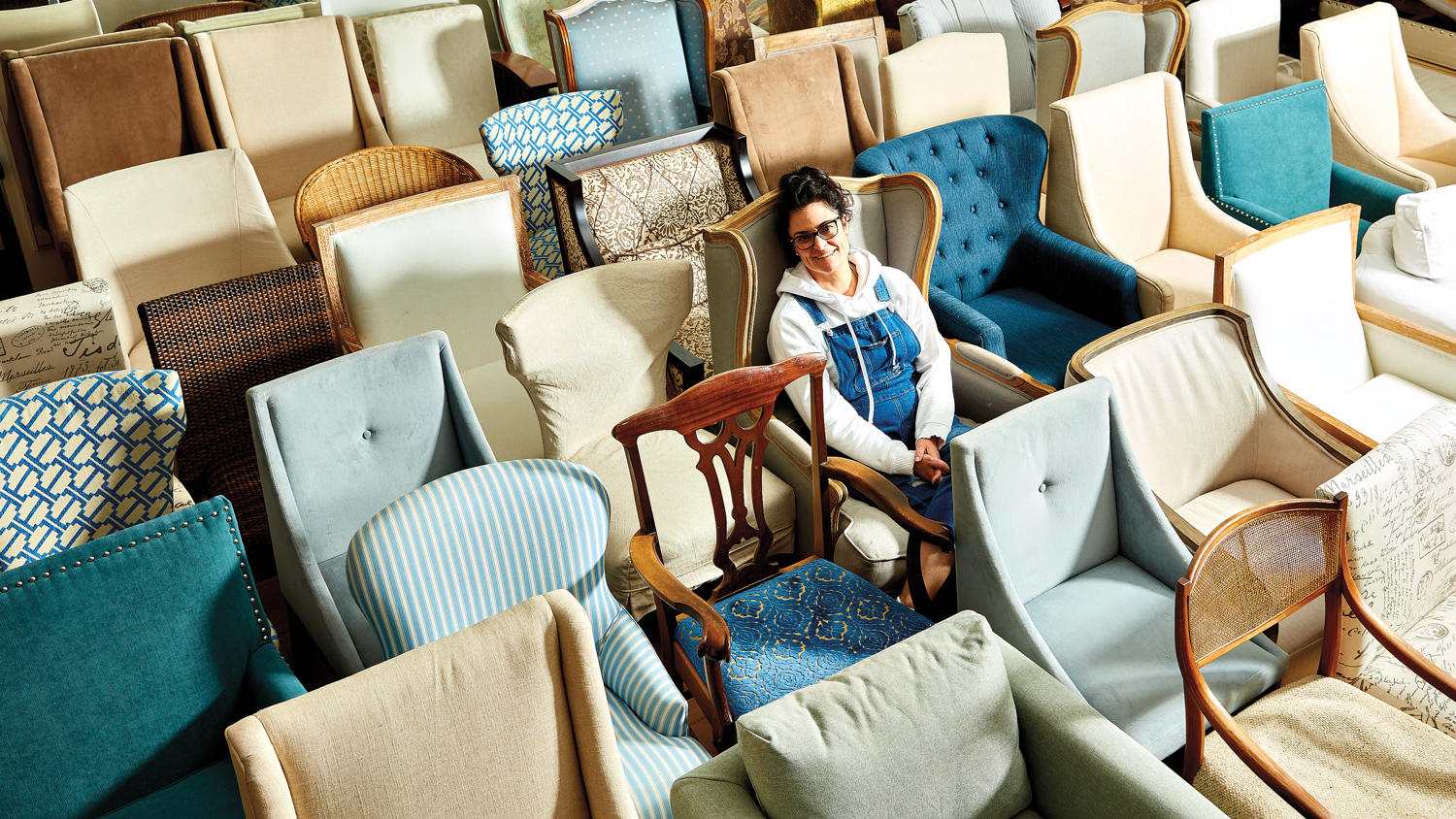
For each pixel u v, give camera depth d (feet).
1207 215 10.48
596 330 7.67
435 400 6.96
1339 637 5.92
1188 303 9.90
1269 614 5.58
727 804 4.56
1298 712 5.64
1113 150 10.19
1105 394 6.32
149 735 5.32
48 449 6.52
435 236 9.12
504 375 9.44
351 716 4.39
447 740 4.56
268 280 8.43
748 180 10.61
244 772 4.13
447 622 5.66
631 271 7.86
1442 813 5.00
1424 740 5.39
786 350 7.78
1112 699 5.73
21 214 14.07
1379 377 8.59
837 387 7.86
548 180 10.02
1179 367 7.40
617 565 7.18
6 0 15.15
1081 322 9.59
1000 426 5.93
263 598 8.56
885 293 8.02
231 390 8.44
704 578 7.35
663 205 10.11
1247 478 7.74
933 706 4.75
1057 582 6.48
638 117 13.48
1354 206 8.50
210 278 10.35
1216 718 5.08
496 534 5.73
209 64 12.67
